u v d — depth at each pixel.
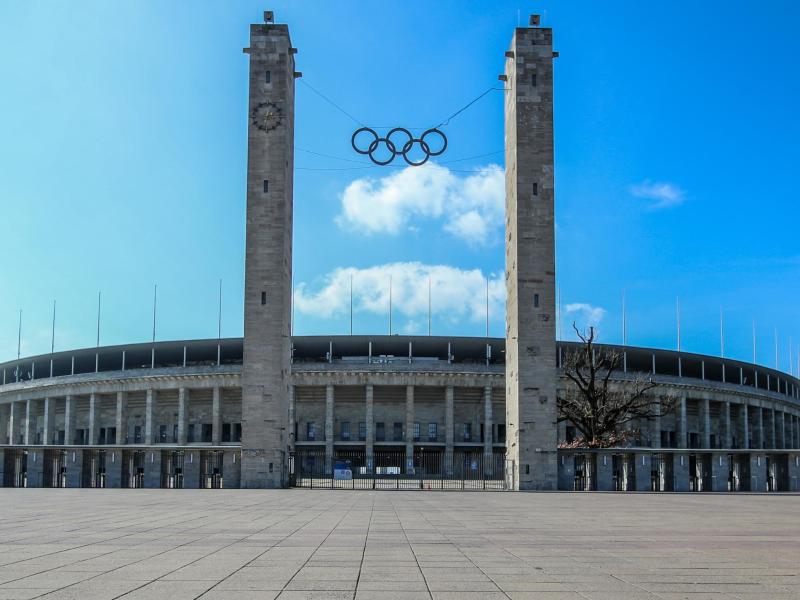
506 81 73.00
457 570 16.97
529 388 65.81
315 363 102.75
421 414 105.56
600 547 21.47
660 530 26.92
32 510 34.25
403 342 109.81
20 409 124.69
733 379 130.00
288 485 66.81
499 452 102.81
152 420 107.19
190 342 115.00
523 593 14.37
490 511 36.50
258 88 68.31
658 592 14.59
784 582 15.78
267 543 21.69
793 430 146.75
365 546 21.17
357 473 100.38
